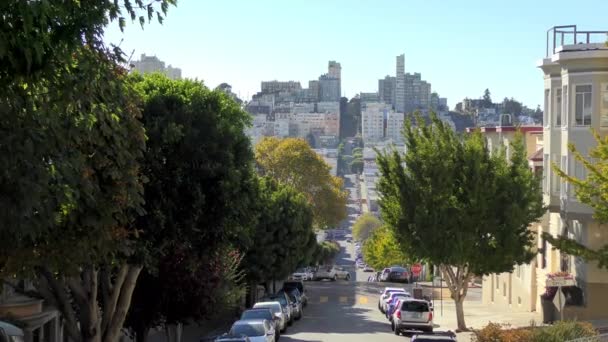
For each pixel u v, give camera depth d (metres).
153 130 19.56
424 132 36.31
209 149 20.48
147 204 19.41
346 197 88.62
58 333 29.33
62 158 11.98
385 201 36.62
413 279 79.50
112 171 14.42
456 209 34.88
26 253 13.38
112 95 13.68
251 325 29.36
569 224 36.66
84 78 12.02
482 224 34.91
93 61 12.30
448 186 35.12
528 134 48.84
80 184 12.84
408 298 39.91
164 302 25.30
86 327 19.92
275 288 62.88
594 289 34.03
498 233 34.88
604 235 33.81
